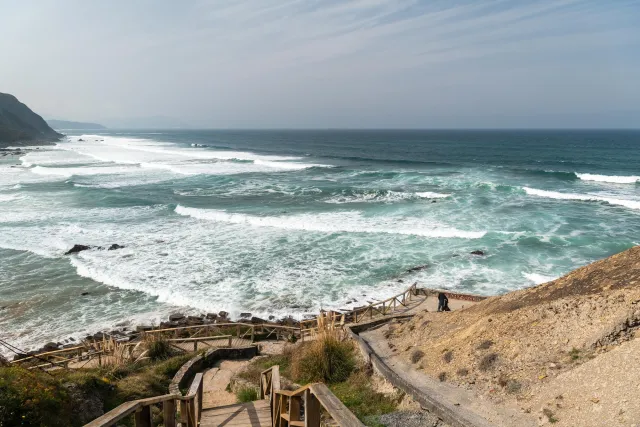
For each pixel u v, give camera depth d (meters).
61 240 28.47
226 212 35.31
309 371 11.17
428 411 8.55
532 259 24.62
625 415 6.41
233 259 25.34
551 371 8.28
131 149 111.19
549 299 10.60
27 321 18.70
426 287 21.14
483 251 26.00
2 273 23.64
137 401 4.66
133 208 37.75
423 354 10.89
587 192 43.53
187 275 23.16
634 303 8.49
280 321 18.20
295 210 36.69
